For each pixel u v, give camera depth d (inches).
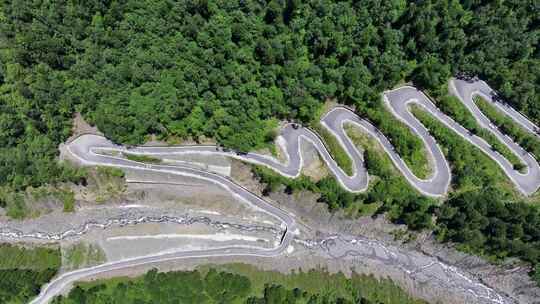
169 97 3784.5
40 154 3956.7
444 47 3644.2
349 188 3959.2
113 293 3971.5
